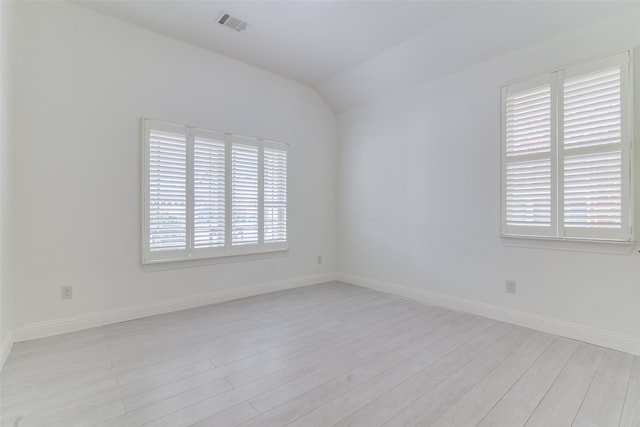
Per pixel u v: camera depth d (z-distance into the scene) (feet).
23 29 8.21
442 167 11.35
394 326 9.30
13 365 6.88
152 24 9.89
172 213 10.61
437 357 7.30
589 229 8.03
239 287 12.37
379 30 10.09
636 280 7.42
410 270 12.44
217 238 11.66
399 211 12.85
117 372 6.61
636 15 7.35
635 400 5.62
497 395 5.78
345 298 12.35
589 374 6.51
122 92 9.71
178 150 10.73
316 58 12.01
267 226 13.17
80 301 9.04
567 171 8.40
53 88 8.63
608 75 7.74
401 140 12.76
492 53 9.75
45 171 8.52
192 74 11.08
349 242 15.10
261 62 12.35
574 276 8.34
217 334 8.70
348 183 15.11
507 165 9.57
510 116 9.51
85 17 9.09
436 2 8.68
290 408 5.41
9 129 7.55
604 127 7.80
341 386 6.09
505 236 9.60
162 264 10.48
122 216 9.72
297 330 9.01
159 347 7.84
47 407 5.41
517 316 9.39
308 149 14.67
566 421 5.08
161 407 5.42
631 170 7.44
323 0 8.66
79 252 9.03
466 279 10.66
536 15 8.38
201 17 9.52
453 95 11.00
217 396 5.76
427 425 4.97
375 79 12.86
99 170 9.34
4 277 7.13
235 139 12.19
